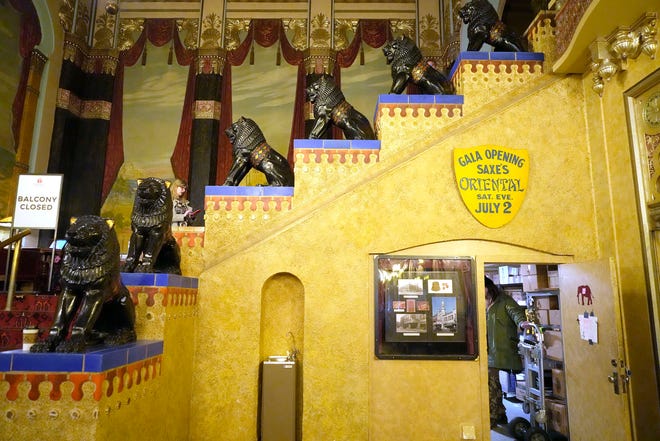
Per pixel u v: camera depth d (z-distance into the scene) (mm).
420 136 4758
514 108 4773
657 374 3602
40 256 6035
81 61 10000
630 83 4066
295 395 4352
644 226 3838
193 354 4332
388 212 4562
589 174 4648
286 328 4684
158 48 10344
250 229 4621
